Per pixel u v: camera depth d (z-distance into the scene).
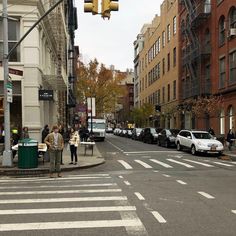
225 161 21.88
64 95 49.06
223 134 35.47
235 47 33.31
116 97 70.75
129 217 7.89
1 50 23.05
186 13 48.28
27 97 23.08
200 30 42.69
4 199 9.95
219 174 15.46
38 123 23.22
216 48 37.91
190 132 28.53
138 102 96.62
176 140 31.00
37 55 23.20
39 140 23.20
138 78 96.94
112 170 17.30
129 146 37.72
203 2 40.31
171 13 57.56
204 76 41.38
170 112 54.66
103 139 51.38
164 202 9.45
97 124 51.41
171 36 57.56
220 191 11.10
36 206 9.04
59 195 10.47
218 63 37.31
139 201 9.56
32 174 15.71
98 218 7.83
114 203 9.32
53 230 6.98
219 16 37.09
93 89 67.25
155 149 32.81
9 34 23.05
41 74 25.25
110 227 7.14
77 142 18.69
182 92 51.12
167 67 60.69
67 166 17.56
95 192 10.91
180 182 12.99
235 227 7.17
